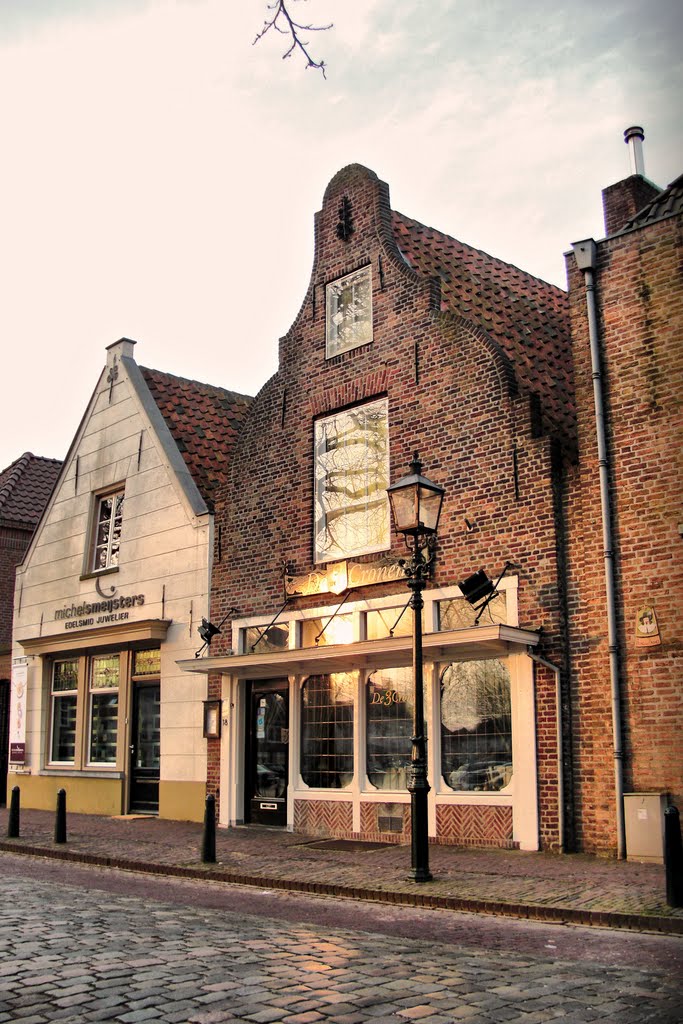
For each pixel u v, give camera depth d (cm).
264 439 1680
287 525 1606
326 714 1481
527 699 1208
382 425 1491
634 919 770
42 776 2097
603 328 1222
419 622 1045
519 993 567
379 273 1531
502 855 1150
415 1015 518
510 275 1888
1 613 2581
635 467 1168
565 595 1213
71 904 893
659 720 1103
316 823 1454
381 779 1383
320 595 1522
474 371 1359
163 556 1844
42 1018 511
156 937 725
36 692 2164
